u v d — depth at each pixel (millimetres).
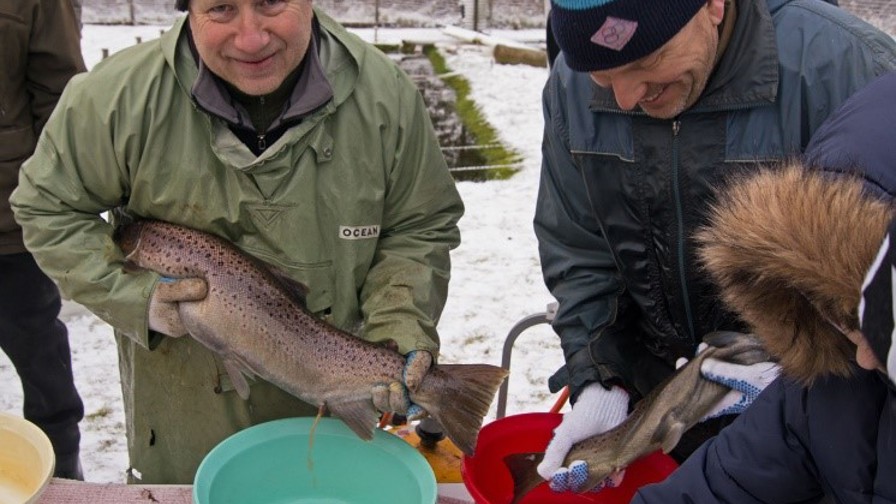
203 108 1778
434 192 2006
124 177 1855
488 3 14938
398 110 1910
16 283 2854
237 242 1890
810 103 1717
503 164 7289
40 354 2963
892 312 987
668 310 1994
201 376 1996
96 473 3500
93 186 1869
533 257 5500
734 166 1768
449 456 2137
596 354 1991
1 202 2756
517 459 1919
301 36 1715
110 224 1974
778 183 1208
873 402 1299
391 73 1931
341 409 1783
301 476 1850
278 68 1725
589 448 1821
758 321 1277
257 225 1855
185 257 1812
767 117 1747
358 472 1840
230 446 1768
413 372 1726
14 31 2654
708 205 1748
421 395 1742
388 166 1916
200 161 1831
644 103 1731
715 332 1798
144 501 1798
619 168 1901
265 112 1843
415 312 1871
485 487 1930
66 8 2801
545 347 4527
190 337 1966
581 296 2082
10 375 4039
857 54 1701
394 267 1938
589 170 1950
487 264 5375
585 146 1938
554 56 2043
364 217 1903
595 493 1998
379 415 2000
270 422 1830
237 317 1775
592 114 1920
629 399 1979
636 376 2062
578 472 1795
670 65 1619
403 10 15906
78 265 1837
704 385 1748
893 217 1024
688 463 1569
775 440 1449
